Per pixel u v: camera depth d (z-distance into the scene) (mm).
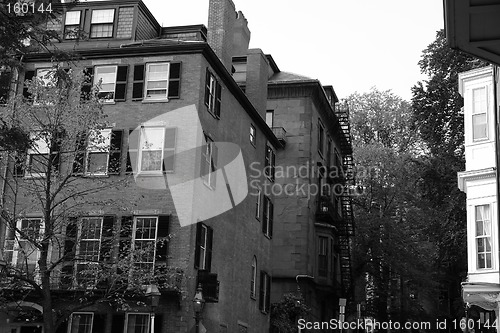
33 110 22031
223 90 31797
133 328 26219
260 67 38844
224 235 30891
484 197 27125
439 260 39938
